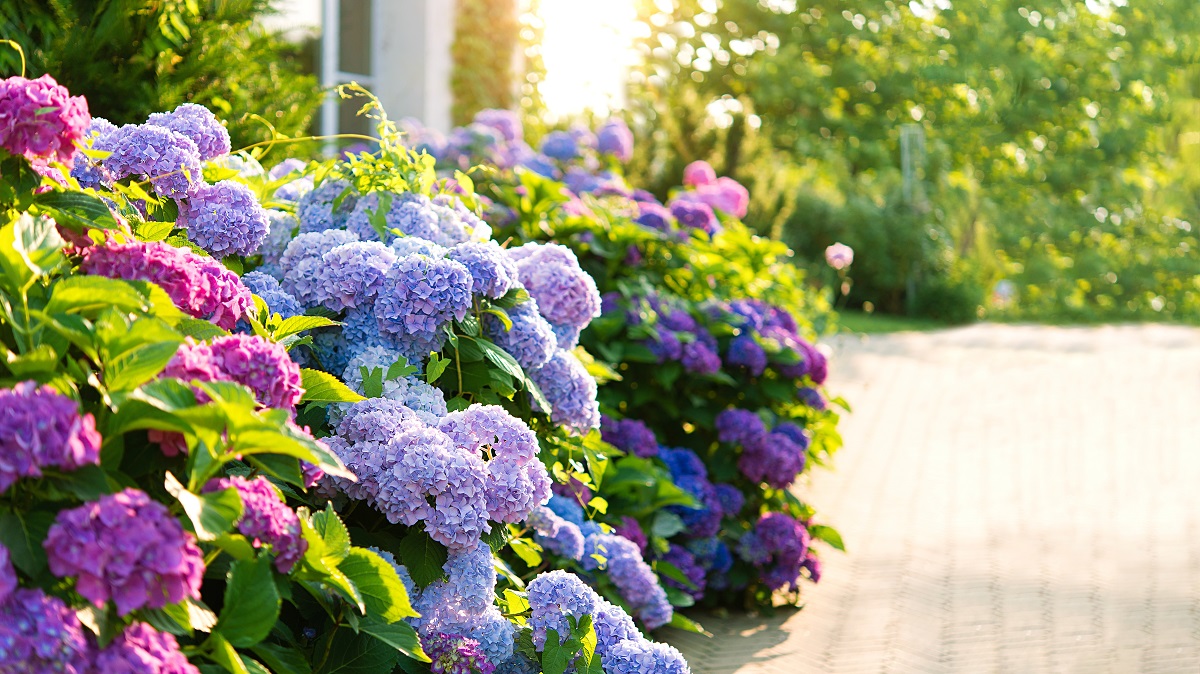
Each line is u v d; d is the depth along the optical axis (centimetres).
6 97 190
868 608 505
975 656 446
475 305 297
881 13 2791
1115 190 2741
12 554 156
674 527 444
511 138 824
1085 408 1075
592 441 346
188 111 300
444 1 1005
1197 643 465
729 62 2697
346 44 945
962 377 1289
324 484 236
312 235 300
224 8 374
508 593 279
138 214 261
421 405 267
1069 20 2948
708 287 600
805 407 602
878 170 2748
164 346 176
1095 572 567
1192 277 2467
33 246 180
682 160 1115
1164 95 2897
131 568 153
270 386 195
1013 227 2644
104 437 176
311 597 229
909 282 2170
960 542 620
